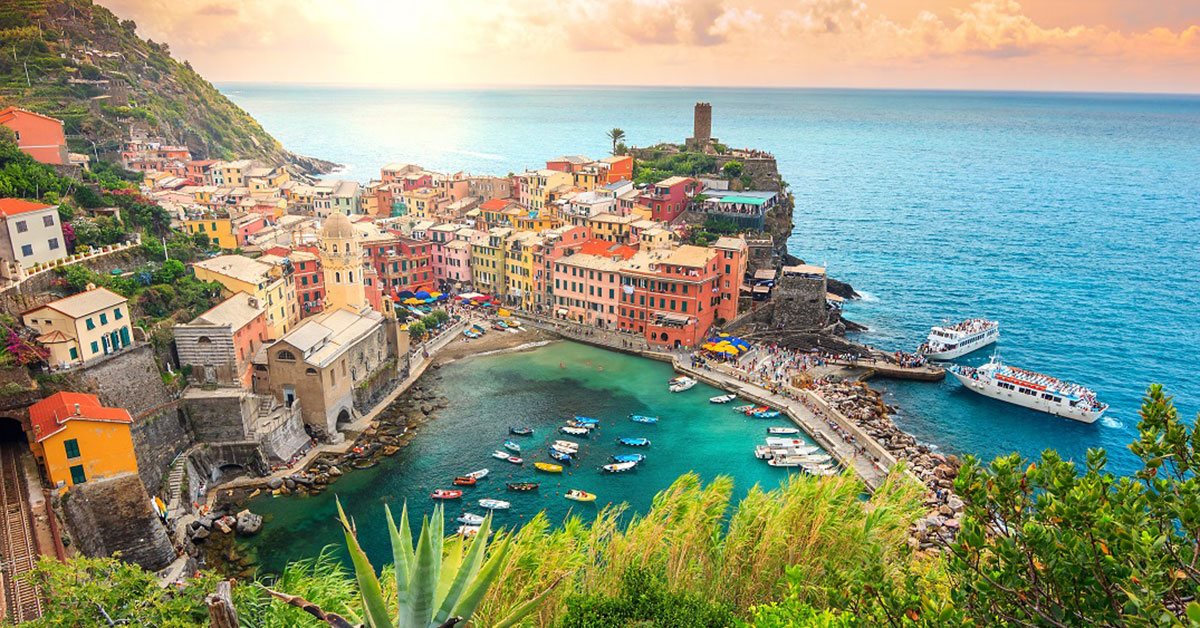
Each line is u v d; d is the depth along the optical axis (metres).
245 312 109.56
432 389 130.88
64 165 146.50
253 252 146.38
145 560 80.06
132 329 96.75
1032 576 22.86
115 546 78.62
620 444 109.94
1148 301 185.25
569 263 162.88
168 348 102.00
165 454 94.69
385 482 99.25
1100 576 21.31
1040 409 124.25
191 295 112.25
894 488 47.72
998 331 163.88
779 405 122.19
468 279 183.12
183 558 82.19
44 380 84.69
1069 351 152.00
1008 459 24.56
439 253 185.38
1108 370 142.38
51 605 41.72
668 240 172.25
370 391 122.50
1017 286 199.75
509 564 36.41
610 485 98.50
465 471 102.06
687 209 195.62
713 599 40.25
